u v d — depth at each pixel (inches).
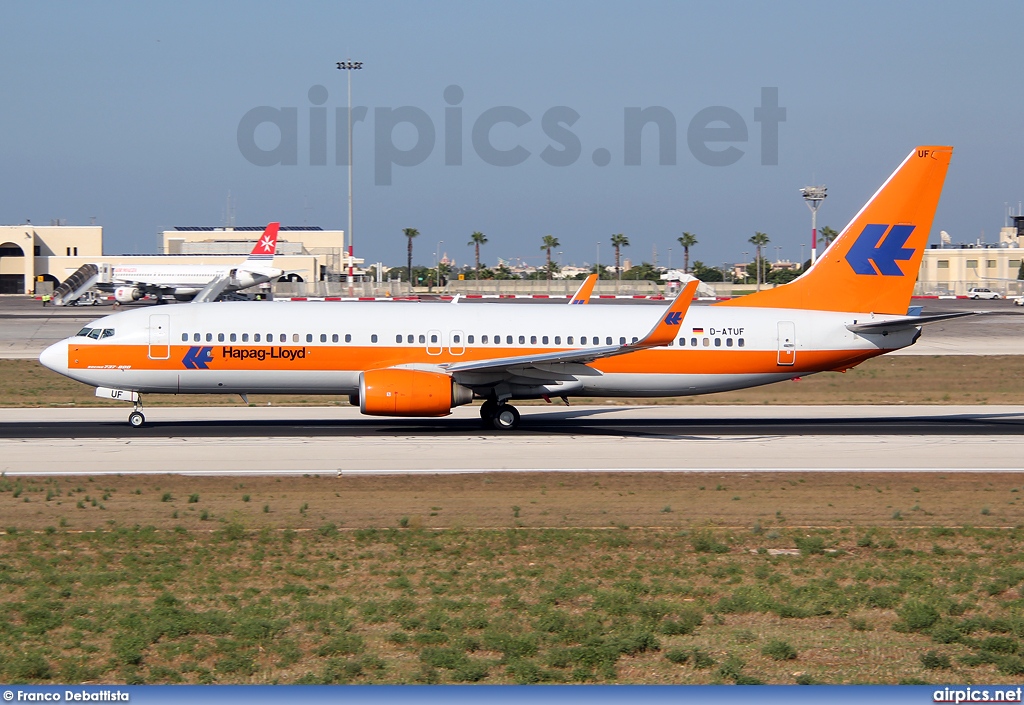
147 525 2615.7
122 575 2162.9
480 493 3053.6
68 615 1903.3
